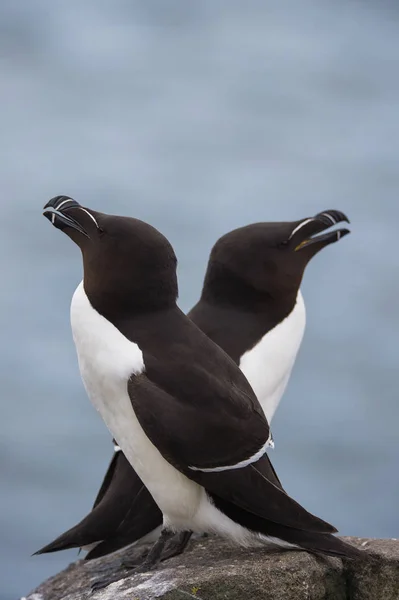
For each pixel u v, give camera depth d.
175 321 5.90
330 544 5.71
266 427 5.74
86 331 5.84
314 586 5.80
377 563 5.93
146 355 5.72
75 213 6.02
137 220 5.95
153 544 6.52
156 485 5.81
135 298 5.84
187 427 5.55
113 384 5.73
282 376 7.00
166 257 5.86
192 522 5.88
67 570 6.90
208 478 5.58
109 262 5.82
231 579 5.68
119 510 6.21
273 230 7.05
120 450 6.45
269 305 7.01
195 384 5.65
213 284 7.09
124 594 5.66
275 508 5.59
